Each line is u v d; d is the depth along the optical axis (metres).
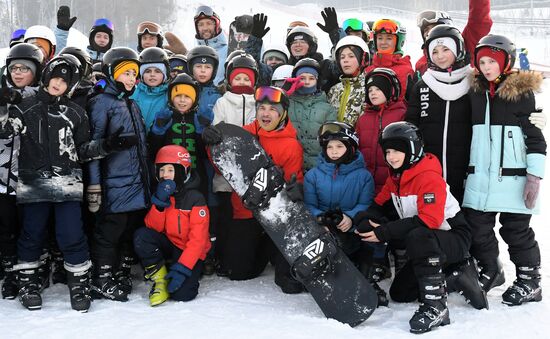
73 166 3.40
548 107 13.87
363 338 2.95
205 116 3.93
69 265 3.39
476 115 3.58
